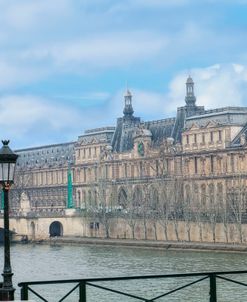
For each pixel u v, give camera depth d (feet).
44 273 527.81
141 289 364.58
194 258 623.36
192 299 331.57
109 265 577.84
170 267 545.85
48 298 347.56
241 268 521.24
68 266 579.48
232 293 356.38
